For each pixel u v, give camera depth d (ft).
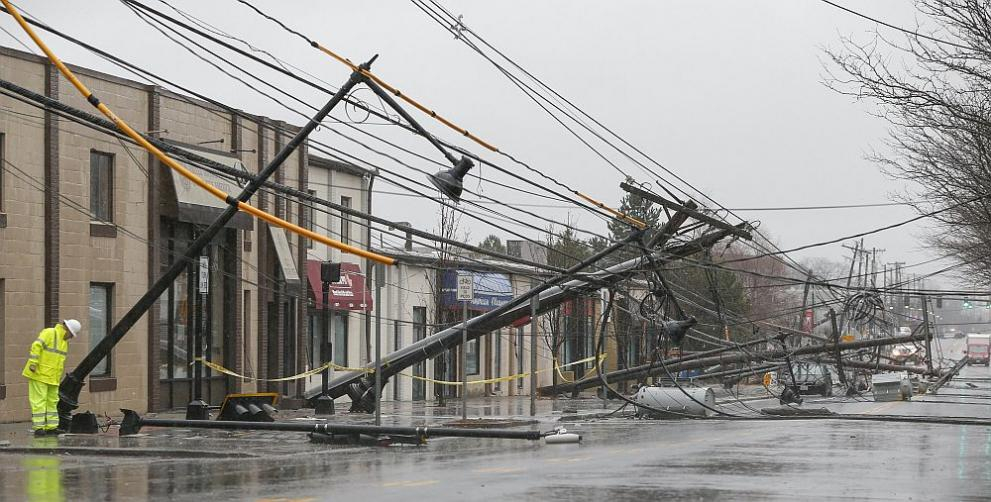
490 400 209.56
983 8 102.47
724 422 142.41
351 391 154.92
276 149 164.45
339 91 84.79
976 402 206.18
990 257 164.04
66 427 106.52
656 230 132.26
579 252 251.19
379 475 68.59
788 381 229.45
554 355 225.15
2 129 120.57
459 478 66.69
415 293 205.57
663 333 132.87
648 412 152.87
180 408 148.77
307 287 172.55
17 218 122.21
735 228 127.65
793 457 83.66
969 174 123.24
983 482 65.51
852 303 190.60
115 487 61.26
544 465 76.33
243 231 157.99
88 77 131.95
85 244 131.23
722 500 55.98
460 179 91.09
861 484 64.03
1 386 119.44
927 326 266.57
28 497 56.44
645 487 61.77
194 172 145.38
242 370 158.40
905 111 106.22
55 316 126.00
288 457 84.84
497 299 224.33
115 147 136.15
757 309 325.21
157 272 142.41
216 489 60.29
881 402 208.54
